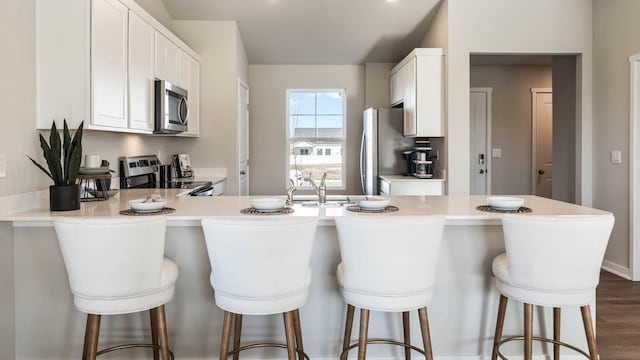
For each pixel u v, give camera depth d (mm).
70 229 1889
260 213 2453
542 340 2363
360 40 5945
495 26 4754
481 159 6934
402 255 1979
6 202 2420
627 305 3594
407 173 5602
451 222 2496
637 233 4211
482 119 6926
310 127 7023
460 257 2564
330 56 6512
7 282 2377
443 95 4934
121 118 3156
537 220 2006
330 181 7004
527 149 6953
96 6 2787
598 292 3910
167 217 2332
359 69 6879
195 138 5371
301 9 5195
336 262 2533
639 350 2807
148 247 1953
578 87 4805
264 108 6898
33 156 2672
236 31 5422
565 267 2025
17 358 2455
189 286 2506
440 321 2574
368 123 5859
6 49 2424
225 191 5355
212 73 5359
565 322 2604
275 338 2553
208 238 1965
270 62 6773
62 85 2709
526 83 6922
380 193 5559
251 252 1905
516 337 2383
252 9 5180
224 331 2053
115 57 3057
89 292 1947
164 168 4652
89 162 2914
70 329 2459
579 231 1988
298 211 2572
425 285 2051
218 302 2047
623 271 4359
